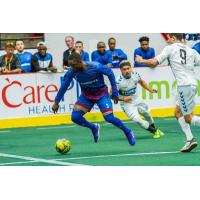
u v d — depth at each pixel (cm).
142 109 2312
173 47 1906
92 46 3278
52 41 3259
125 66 2288
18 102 2706
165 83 2850
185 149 1956
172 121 2712
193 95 1908
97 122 2780
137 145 2144
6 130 2630
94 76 1972
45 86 2734
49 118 2741
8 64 2727
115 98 1991
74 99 2764
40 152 2062
